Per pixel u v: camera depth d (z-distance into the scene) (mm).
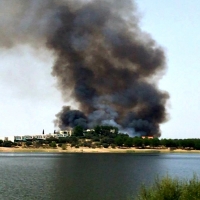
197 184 48438
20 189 110250
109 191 105000
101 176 153875
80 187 114500
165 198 48312
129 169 195500
